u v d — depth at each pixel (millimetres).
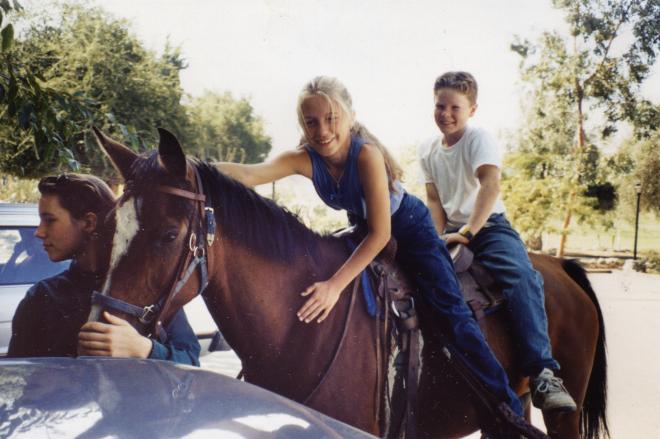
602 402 3371
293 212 2309
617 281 14336
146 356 1829
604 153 18828
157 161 1938
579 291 3252
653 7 17625
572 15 18266
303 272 2131
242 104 18078
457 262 2639
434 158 3078
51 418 999
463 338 2279
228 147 17719
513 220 19344
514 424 2242
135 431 994
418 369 2256
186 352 2184
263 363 2105
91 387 1140
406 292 2295
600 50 18297
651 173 18625
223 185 2051
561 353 3074
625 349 7316
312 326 2088
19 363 1274
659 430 4559
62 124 3469
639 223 19578
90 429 978
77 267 2422
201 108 17641
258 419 1133
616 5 17938
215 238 1995
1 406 1025
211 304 2096
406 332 2266
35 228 3916
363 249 2115
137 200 1879
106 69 14086
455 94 2881
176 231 1881
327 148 2105
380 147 2215
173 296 1892
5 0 3379
